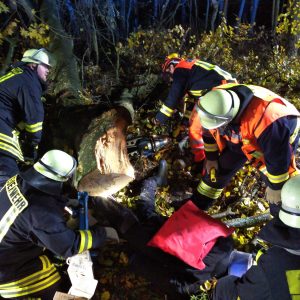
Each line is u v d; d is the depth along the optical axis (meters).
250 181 3.82
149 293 2.77
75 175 3.31
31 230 2.14
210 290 2.56
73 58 4.81
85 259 2.44
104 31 7.72
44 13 5.08
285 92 5.76
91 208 2.96
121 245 3.05
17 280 2.31
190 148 4.15
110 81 5.74
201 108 2.30
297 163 3.84
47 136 3.83
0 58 5.44
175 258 2.57
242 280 1.95
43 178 2.09
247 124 2.38
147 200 3.21
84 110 3.65
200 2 10.48
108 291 2.78
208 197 3.30
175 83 3.34
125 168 3.35
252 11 10.03
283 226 1.70
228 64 5.98
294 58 6.41
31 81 3.17
